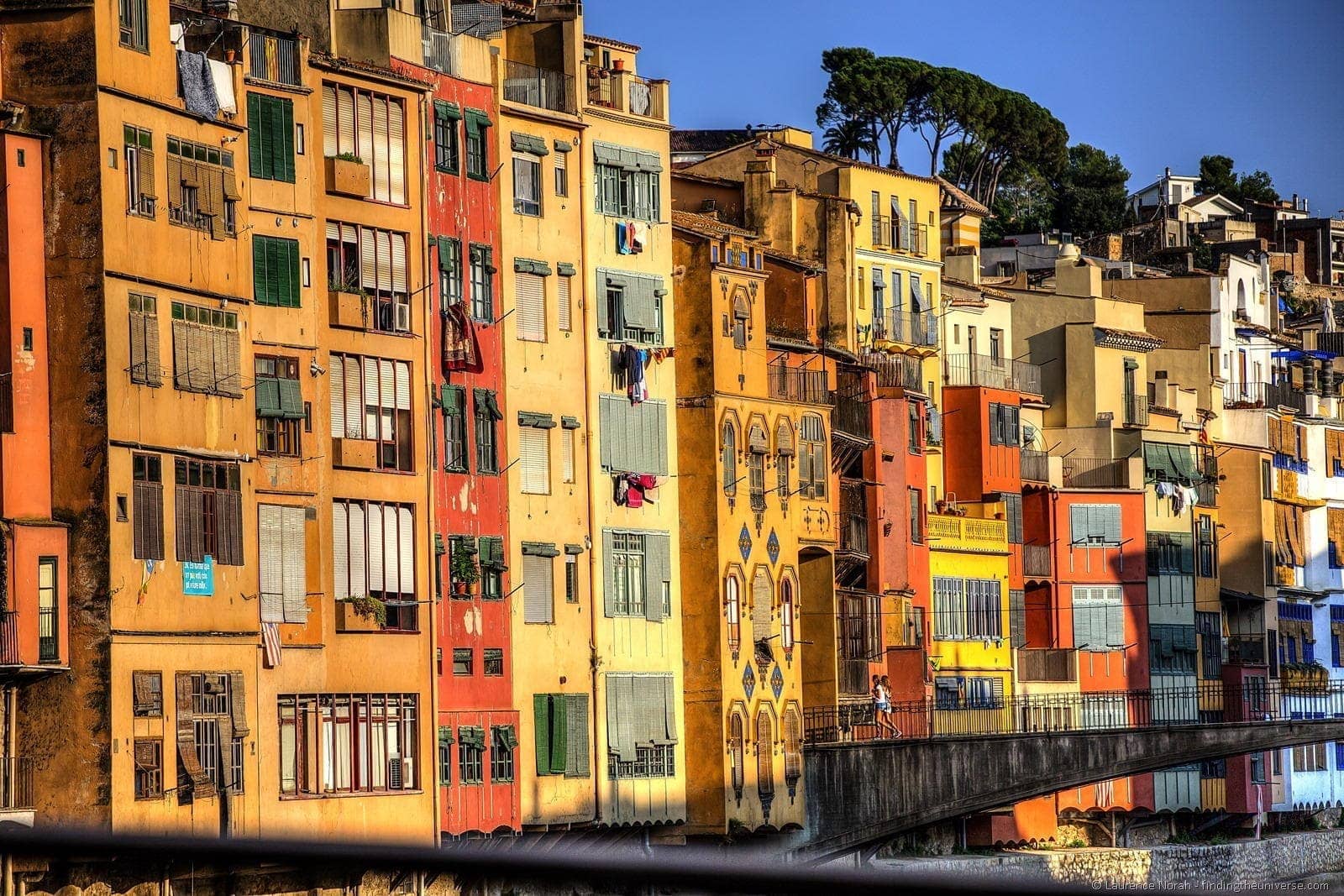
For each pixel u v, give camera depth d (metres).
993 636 143.00
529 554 101.12
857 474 127.44
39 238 79.94
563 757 101.56
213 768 82.50
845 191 136.00
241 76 86.31
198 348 83.19
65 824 78.50
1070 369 157.75
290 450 87.38
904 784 121.06
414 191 93.50
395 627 90.81
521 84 103.75
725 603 110.69
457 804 94.31
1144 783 155.88
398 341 92.19
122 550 79.50
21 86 80.44
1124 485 155.88
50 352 79.94
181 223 82.88
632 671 106.25
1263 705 168.62
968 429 144.75
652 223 109.50
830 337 130.75
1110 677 153.75
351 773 88.50
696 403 111.38
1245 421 172.62
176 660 81.25
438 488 95.44
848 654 122.88
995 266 180.25
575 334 104.94
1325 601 183.25
